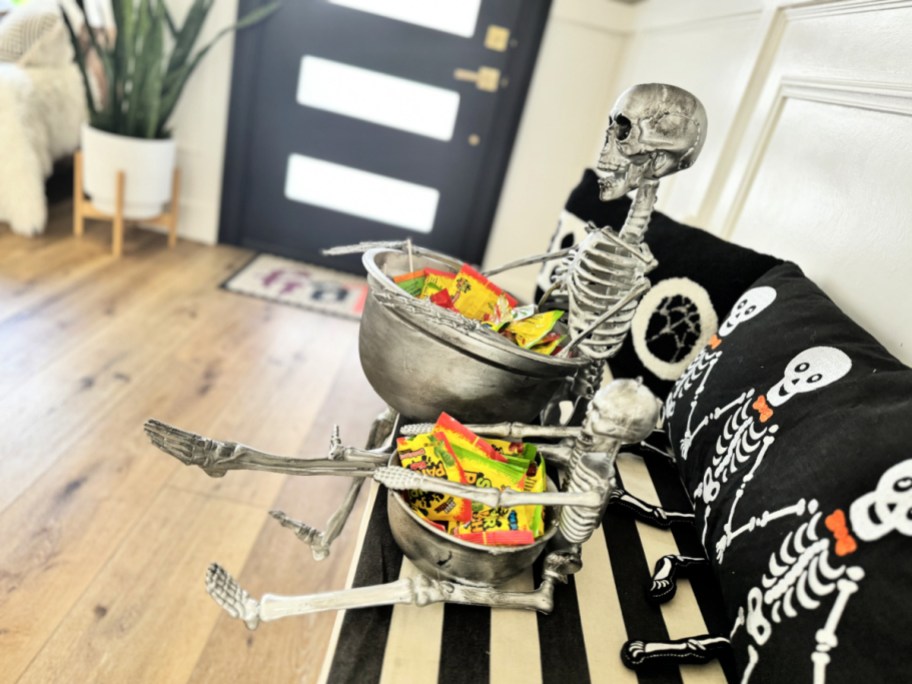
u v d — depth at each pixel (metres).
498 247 3.14
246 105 2.91
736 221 1.40
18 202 2.65
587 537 0.68
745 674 0.62
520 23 2.78
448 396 0.80
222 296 2.63
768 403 0.80
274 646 1.24
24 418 1.67
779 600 0.62
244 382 2.07
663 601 0.74
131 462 1.61
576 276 0.83
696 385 0.98
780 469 0.71
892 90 0.95
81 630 1.18
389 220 3.15
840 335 0.81
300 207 3.14
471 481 0.72
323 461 0.80
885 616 0.53
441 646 0.63
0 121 2.54
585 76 2.83
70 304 2.29
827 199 1.08
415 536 0.67
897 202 0.91
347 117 2.96
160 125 2.75
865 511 0.59
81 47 2.50
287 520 0.78
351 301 2.87
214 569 0.64
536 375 0.79
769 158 1.32
